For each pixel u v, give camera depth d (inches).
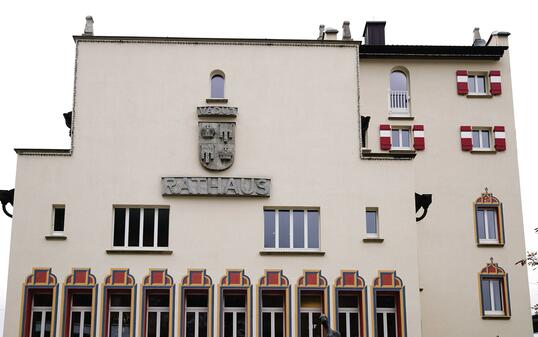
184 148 1064.8
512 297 1226.0
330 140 1080.8
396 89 1325.0
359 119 1091.3
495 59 1322.6
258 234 1039.0
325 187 1063.0
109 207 1036.5
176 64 1094.4
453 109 1299.2
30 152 1045.2
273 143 1074.1
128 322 1013.2
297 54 1109.7
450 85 1310.3
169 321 1002.7
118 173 1049.5
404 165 1073.5
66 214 1029.2
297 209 1063.0
